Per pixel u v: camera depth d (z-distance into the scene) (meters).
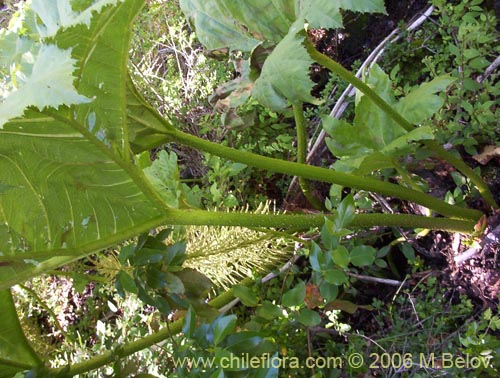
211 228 1.40
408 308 1.37
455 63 1.52
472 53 1.39
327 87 1.79
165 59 2.18
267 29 1.18
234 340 0.91
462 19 1.51
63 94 0.63
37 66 0.69
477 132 1.45
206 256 1.40
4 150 0.79
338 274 0.97
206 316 1.06
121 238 0.97
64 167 0.86
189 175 2.02
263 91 1.07
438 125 1.47
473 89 1.41
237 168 1.63
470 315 1.33
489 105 1.37
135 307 1.61
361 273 1.50
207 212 1.02
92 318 1.91
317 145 1.71
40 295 1.92
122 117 0.85
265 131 1.84
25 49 0.79
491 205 1.32
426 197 1.23
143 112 1.03
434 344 1.24
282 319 1.13
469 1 1.68
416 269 1.47
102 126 0.83
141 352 1.46
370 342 1.31
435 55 1.56
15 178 0.84
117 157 0.87
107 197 0.93
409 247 1.44
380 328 1.38
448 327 1.30
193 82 1.92
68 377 1.14
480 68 1.41
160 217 0.99
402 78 1.73
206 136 1.90
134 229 0.98
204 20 1.27
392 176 1.44
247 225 1.04
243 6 1.19
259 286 1.43
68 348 1.68
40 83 0.65
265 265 1.47
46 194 0.88
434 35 1.65
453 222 1.25
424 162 1.46
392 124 1.22
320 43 1.99
